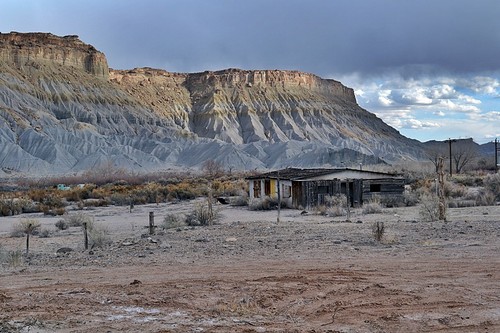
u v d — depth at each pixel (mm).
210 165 136250
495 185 45438
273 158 166500
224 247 18625
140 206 51469
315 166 146000
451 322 8867
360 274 12734
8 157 140625
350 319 9156
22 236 28281
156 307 10141
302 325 8844
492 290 10883
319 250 16984
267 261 15102
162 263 15469
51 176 125688
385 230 22078
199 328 8711
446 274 12492
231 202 50438
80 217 35750
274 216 36250
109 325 8984
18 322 9227
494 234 19609
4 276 14141
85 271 14523
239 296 10797
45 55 199500
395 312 9461
